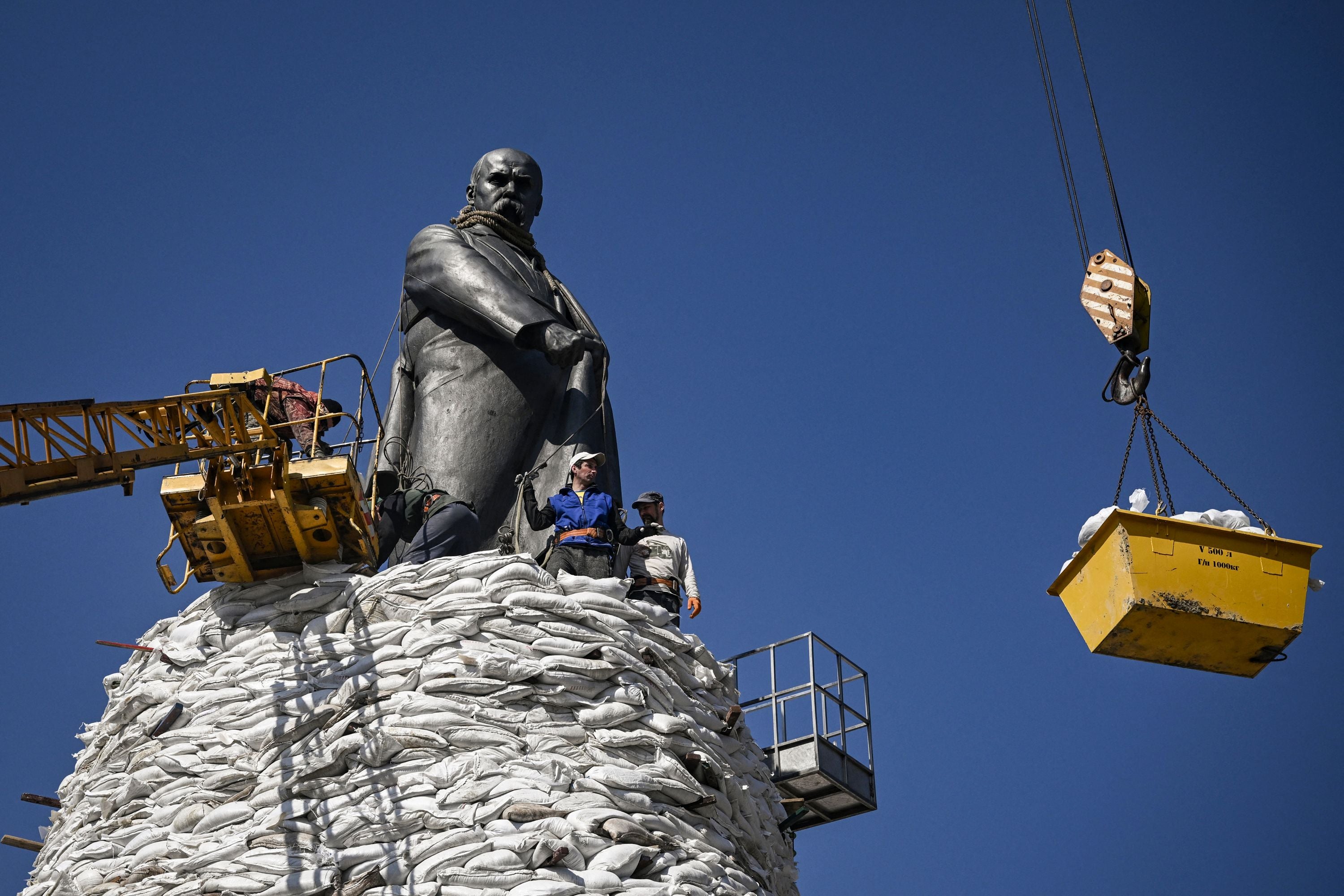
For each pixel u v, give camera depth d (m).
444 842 18.62
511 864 18.48
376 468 23.41
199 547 21.55
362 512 21.70
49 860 21.38
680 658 21.81
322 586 21.48
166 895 19.11
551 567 22.05
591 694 20.23
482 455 24.84
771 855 21.81
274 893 18.58
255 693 20.44
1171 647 18.81
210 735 20.34
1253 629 18.42
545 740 19.72
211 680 20.86
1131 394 21.67
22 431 19.59
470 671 19.95
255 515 21.30
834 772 25.36
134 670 22.00
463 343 25.72
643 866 19.03
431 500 23.81
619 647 20.70
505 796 18.97
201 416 20.89
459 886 18.38
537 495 25.08
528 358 25.72
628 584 21.92
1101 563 18.78
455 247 26.02
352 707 19.94
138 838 19.78
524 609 20.58
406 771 19.28
